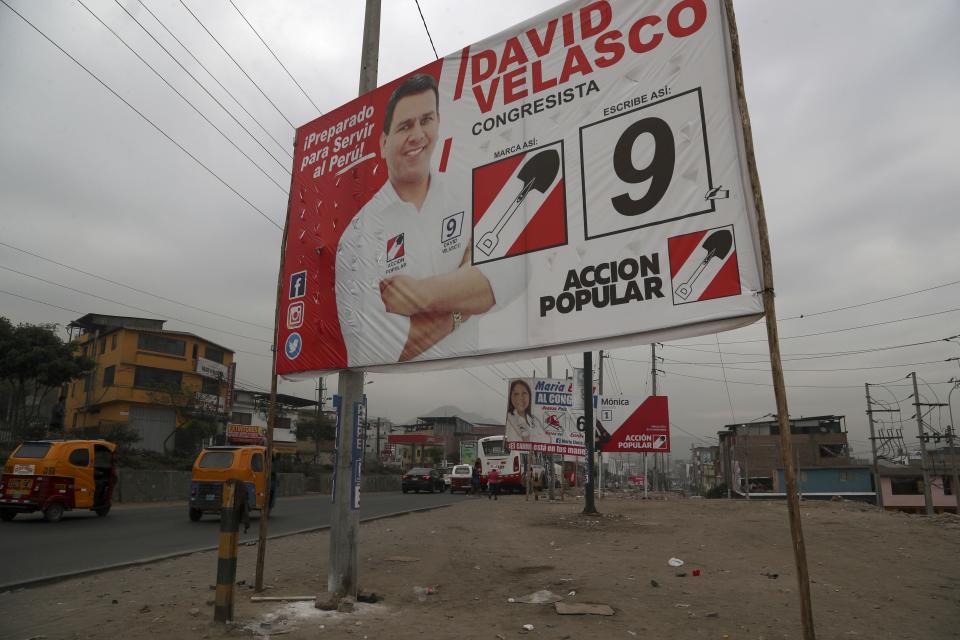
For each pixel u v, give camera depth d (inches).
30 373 1154.0
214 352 1736.0
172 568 343.0
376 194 314.7
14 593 272.1
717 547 432.5
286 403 2358.5
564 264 248.7
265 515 277.3
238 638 200.2
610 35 257.6
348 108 338.0
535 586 292.0
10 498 589.3
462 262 279.6
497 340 261.6
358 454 279.4
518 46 284.4
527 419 927.0
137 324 1699.1
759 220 197.3
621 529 555.5
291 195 349.4
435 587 288.7
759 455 2395.4
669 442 921.5
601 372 1449.3
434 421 4138.8
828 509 816.3
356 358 297.3
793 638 204.8
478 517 708.7
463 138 292.4
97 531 529.7
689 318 214.4
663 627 217.8
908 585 297.1
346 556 261.4
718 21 230.2
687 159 226.7
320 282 322.3
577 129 257.9
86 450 635.5
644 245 230.2
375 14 341.4
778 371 181.3
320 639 199.5
